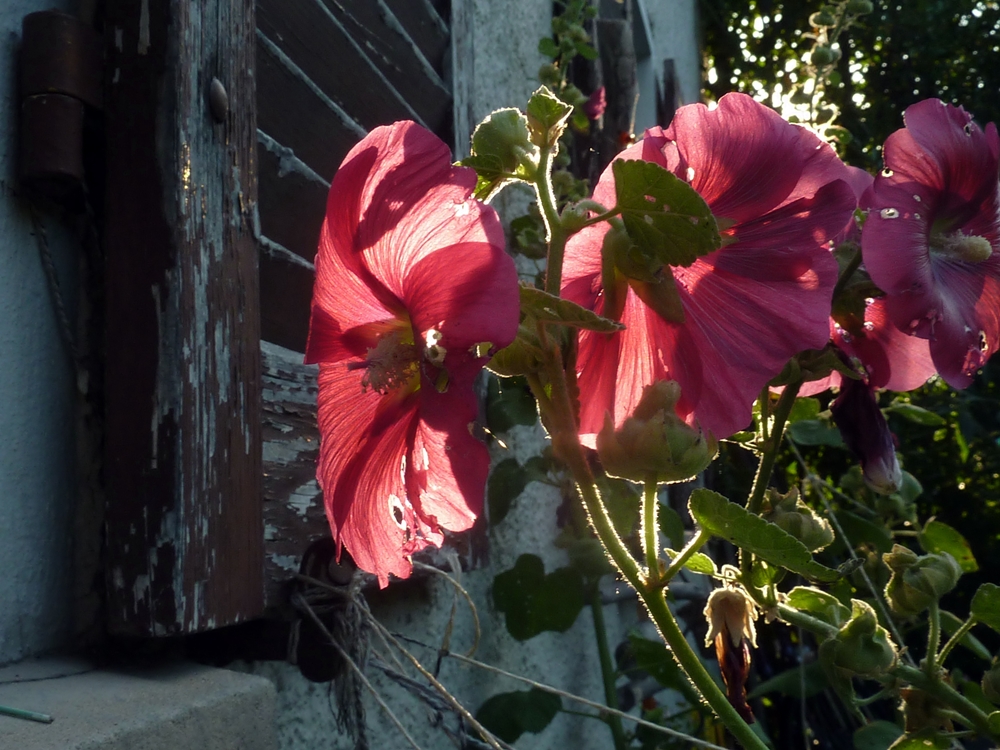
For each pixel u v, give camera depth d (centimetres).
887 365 48
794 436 78
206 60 50
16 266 48
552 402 38
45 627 48
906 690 49
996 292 45
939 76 236
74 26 48
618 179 37
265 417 54
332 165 65
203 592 47
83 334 50
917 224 42
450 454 33
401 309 37
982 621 48
